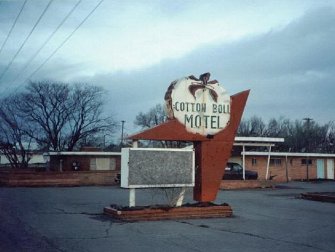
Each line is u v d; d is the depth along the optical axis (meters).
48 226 13.03
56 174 35.78
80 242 10.48
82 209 17.95
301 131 83.56
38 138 57.00
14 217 15.09
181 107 15.73
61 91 56.94
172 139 15.55
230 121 16.55
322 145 82.81
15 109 56.31
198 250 9.81
